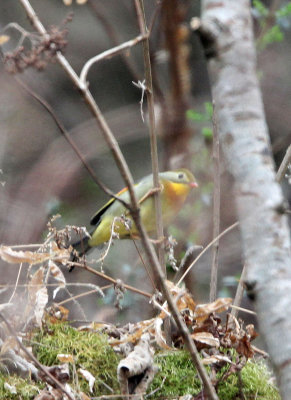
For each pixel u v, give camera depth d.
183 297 6.05
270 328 3.61
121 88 16.50
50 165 13.77
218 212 7.18
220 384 5.95
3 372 5.70
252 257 3.69
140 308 10.06
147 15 15.51
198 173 11.11
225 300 5.93
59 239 6.22
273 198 3.69
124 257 11.46
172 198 8.95
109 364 6.03
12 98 15.27
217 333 6.05
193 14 14.49
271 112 13.82
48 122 15.34
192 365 6.14
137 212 4.28
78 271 11.04
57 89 16.12
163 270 6.57
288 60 13.91
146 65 6.17
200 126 11.72
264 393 5.94
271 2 12.80
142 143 15.01
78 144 14.41
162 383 5.87
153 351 5.81
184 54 11.40
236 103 3.78
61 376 5.63
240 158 3.75
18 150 14.55
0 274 8.84
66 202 13.37
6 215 11.75
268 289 3.63
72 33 16.50
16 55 4.32
